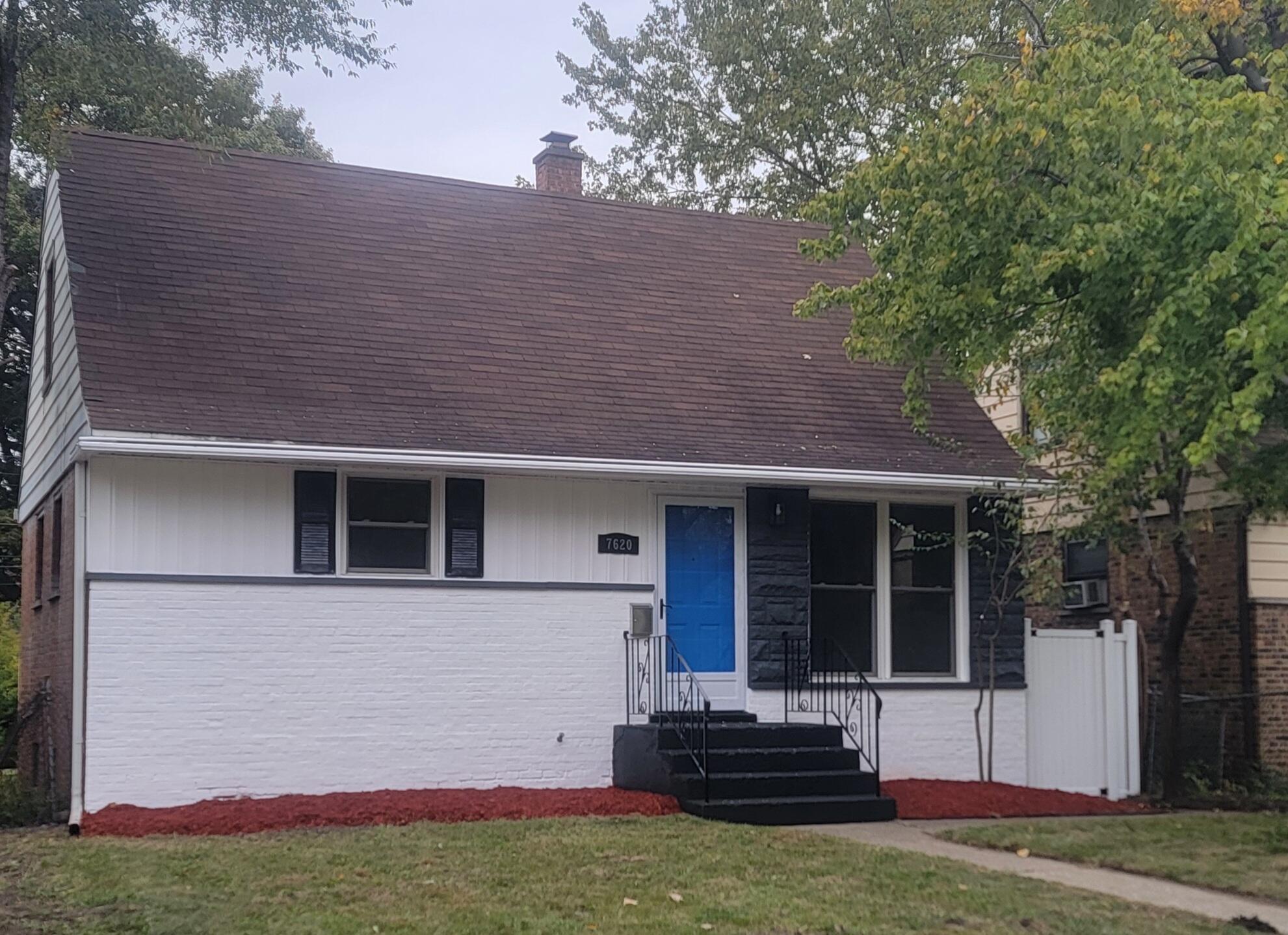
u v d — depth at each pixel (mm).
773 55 29891
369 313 15320
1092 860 11000
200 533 13055
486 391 14680
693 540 15055
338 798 12688
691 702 14234
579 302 16828
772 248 19328
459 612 13859
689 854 10477
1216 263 9836
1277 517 15953
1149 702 16844
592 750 14203
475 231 17484
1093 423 12117
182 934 7941
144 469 12914
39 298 18156
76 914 8398
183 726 12758
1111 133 11406
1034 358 14414
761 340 17297
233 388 13492
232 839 10961
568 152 21266
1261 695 16328
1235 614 16797
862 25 28266
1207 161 10586
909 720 15547
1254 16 15125
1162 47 12148
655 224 18969
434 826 11578
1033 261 11586
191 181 16312
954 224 12219
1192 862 10828
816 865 10211
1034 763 16078
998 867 10633
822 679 15188
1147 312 11219
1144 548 15719
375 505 13883
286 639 13203
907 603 16016
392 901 8773
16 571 27828
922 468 15562
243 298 14812
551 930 8180
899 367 17234
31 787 14859
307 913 8438
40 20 13172
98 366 13117
